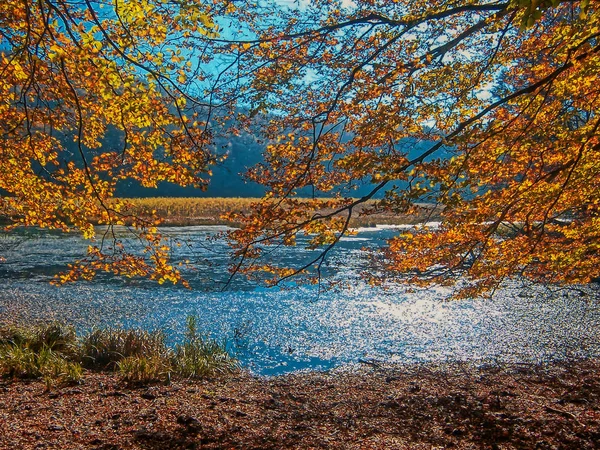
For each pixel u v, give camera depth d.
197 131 5.55
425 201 5.66
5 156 5.84
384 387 8.70
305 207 5.87
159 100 5.27
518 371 9.73
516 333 12.42
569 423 6.83
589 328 12.84
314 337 11.88
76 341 10.38
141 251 21.25
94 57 4.45
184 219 39.91
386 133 5.57
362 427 6.77
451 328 12.79
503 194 6.17
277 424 6.67
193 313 13.87
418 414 7.34
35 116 5.61
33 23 4.87
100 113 5.73
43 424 5.98
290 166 5.93
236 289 17.06
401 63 5.54
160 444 5.68
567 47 5.01
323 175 6.16
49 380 7.50
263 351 10.84
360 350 11.02
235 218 6.04
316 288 17.33
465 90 5.76
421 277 7.98
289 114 6.32
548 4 3.27
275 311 14.23
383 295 16.41
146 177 5.82
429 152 5.38
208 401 7.42
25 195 6.22
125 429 6.03
